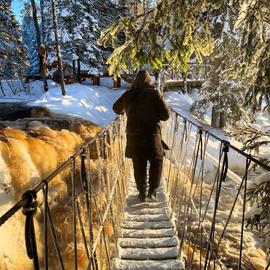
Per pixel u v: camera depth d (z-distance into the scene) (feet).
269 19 14.51
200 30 15.40
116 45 16.57
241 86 51.80
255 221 16.01
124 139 22.02
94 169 19.02
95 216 16.98
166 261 11.31
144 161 15.60
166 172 25.16
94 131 32.40
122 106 15.65
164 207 15.42
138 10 84.53
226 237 23.34
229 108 52.31
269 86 14.98
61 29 79.36
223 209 28.91
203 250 19.34
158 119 15.49
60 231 14.84
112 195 12.63
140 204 15.76
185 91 80.64
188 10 14.71
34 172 15.17
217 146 49.34
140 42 15.39
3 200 12.59
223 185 36.09
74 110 57.26
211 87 57.21
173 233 13.15
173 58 15.93
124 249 12.09
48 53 82.84
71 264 14.14
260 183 16.06
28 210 4.33
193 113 61.46
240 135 18.75
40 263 12.76
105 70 87.35
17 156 14.66
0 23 76.89
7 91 82.23
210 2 14.64
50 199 15.20
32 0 78.64
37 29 80.12
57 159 17.98
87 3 80.53
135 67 16.08
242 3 14.34
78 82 81.56
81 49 81.20
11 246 11.58
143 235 13.03
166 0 14.70
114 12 86.07
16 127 23.70
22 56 83.82
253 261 20.22
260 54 14.62
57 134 21.61
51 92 65.82
